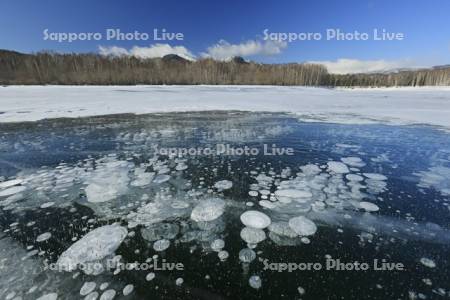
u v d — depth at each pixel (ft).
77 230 6.11
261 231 6.07
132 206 7.25
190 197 7.80
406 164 10.86
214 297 4.24
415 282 4.52
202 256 5.20
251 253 5.30
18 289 4.39
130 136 16.02
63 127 18.79
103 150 12.85
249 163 11.01
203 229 6.15
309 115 25.81
